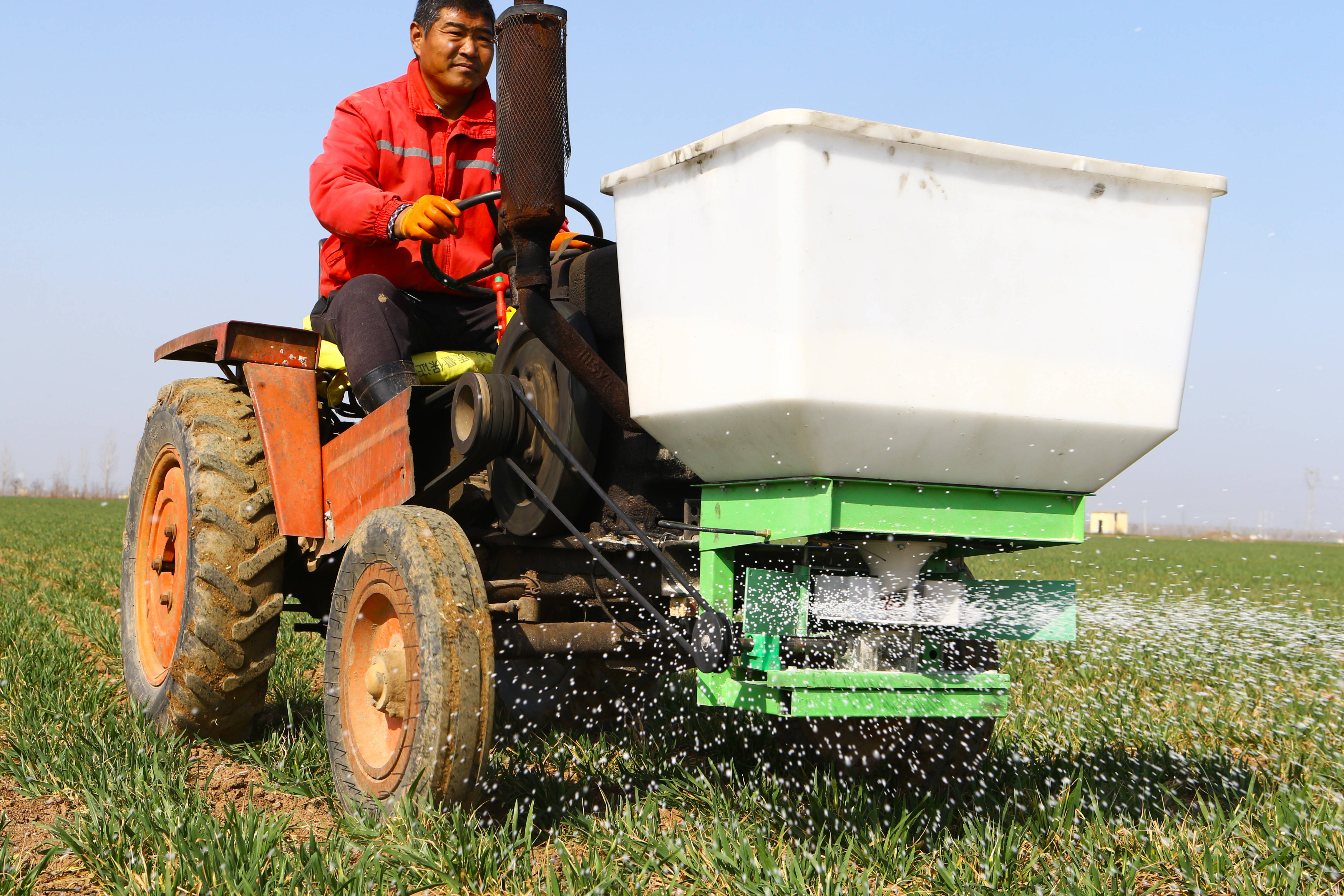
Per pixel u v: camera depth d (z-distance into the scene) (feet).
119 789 10.05
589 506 11.08
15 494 421.18
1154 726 14.57
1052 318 8.95
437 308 13.35
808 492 8.93
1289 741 13.98
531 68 9.59
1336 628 27.25
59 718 13.23
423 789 8.91
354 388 11.95
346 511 11.68
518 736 13.20
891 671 10.06
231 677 12.03
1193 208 9.43
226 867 8.03
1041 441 9.11
